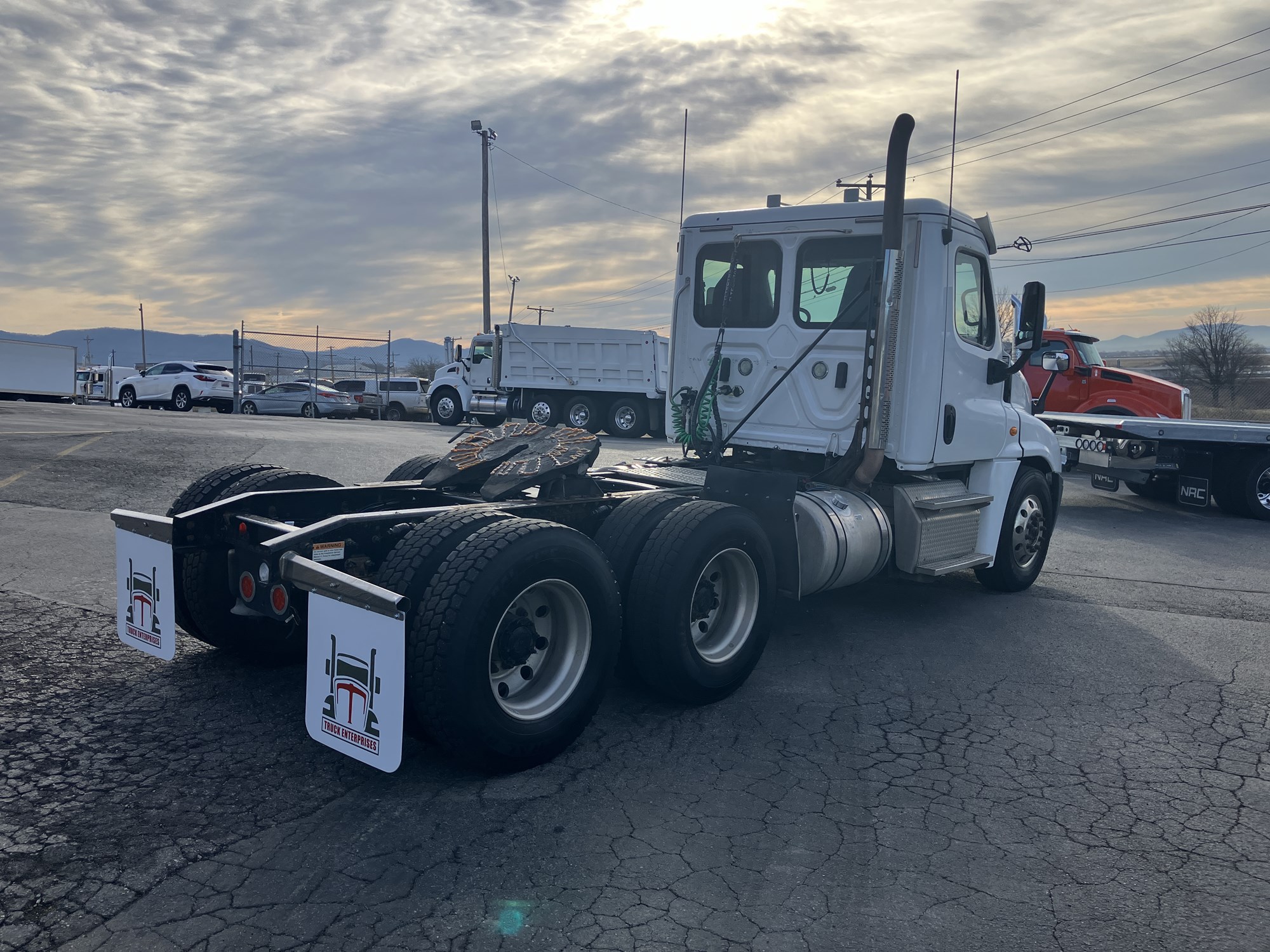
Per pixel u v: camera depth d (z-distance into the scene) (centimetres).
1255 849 316
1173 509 1252
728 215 622
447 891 276
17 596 579
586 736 403
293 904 266
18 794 329
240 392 3166
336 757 369
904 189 520
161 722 398
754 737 407
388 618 307
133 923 255
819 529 504
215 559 448
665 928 261
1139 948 258
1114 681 497
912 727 423
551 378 2280
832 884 286
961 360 600
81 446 1341
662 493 463
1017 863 303
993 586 699
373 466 1334
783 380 604
